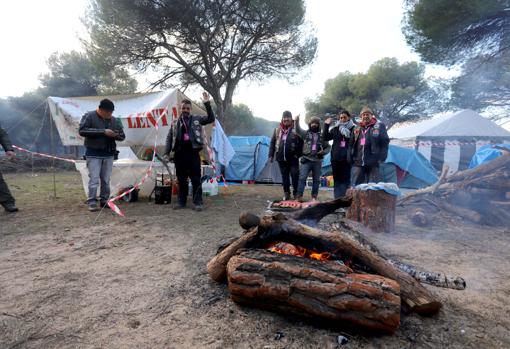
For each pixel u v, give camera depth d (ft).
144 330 5.44
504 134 35.86
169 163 21.15
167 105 19.02
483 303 6.61
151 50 46.29
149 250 9.97
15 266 8.45
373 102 85.76
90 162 16.49
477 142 35.47
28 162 56.44
